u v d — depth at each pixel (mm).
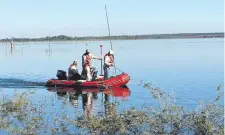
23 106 8188
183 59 47375
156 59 48531
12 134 7633
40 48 109688
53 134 7633
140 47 97312
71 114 11797
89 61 22797
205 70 32000
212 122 6762
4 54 71375
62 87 22219
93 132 7062
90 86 21812
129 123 6965
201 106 7309
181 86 22078
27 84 23562
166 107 7031
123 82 21922
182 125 6812
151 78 26750
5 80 25797
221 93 10328
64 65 41938
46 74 31516
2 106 8070
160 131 6859
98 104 16531
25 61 49625
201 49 75000
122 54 62750
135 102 16625
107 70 22594
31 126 7684
